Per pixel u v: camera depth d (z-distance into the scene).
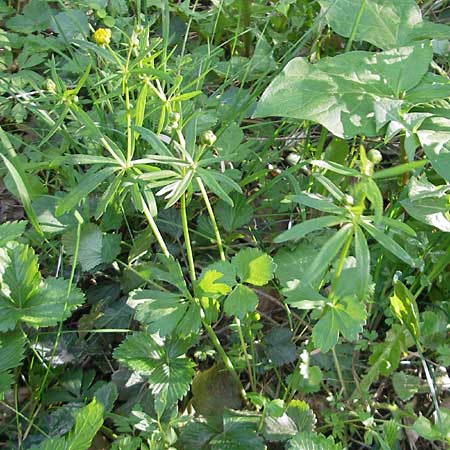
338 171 0.32
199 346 0.43
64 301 0.39
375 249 0.47
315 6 0.63
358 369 0.44
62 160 0.35
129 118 0.39
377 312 0.46
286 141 0.56
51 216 0.47
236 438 0.38
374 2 0.51
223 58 0.64
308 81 0.45
